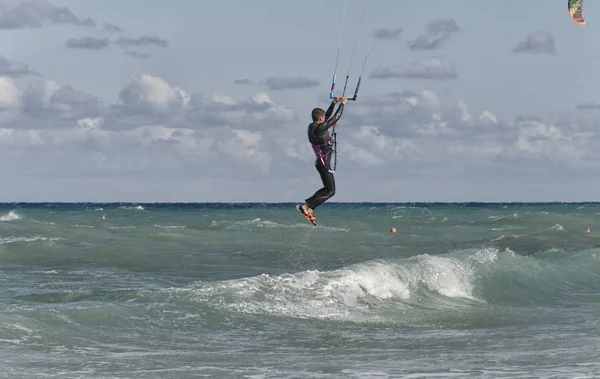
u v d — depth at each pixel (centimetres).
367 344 2531
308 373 2038
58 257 5381
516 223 9956
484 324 3011
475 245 6988
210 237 7319
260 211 14388
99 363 2136
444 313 3269
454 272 3991
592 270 4609
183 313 2861
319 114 2416
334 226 9356
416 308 3344
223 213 13238
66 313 2662
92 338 2462
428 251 6431
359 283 3516
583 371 2038
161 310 2875
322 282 3444
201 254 5831
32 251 5591
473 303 3572
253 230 8138
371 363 2184
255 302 3103
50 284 3875
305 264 5288
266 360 2227
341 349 2434
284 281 3400
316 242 7138
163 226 9219
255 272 4703
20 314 2591
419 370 2075
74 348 2323
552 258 5041
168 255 5684
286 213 12369
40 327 2508
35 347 2297
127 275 4403
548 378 1947
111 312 2744
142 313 2805
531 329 2862
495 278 4103
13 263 5022
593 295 3988
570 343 2517
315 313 3078
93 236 7156
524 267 4388
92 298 3138
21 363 2094
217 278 4325
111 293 3195
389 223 10238
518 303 3706
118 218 11431
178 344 2458
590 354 2298
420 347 2473
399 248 6700
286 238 7419
